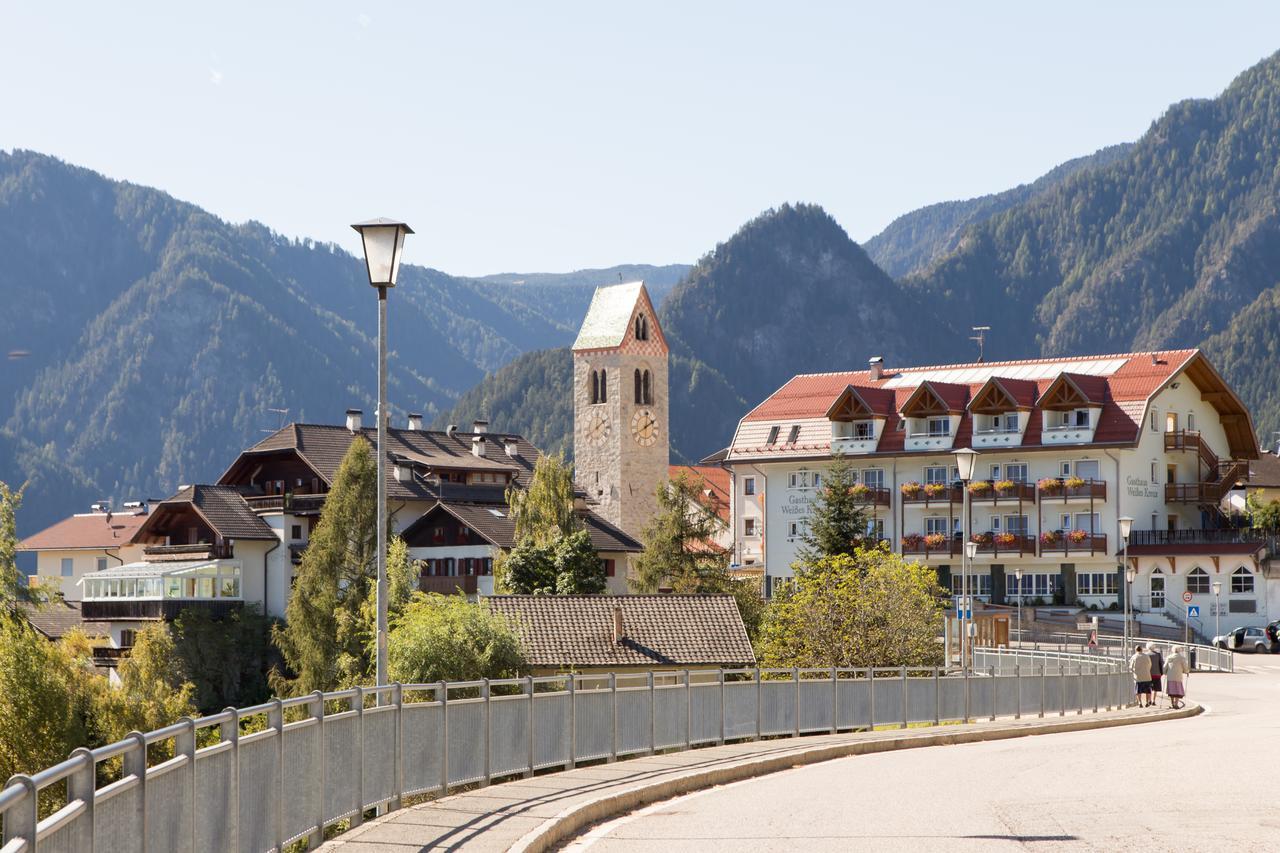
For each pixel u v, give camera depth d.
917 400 101.88
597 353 124.56
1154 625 95.06
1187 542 95.50
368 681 74.31
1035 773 24.09
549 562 84.44
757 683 32.09
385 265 23.20
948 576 100.75
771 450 108.25
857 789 22.31
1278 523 98.25
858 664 54.66
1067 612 96.00
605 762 26.02
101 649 91.44
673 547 89.25
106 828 10.25
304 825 15.50
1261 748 27.45
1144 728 39.38
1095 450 97.19
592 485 124.69
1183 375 102.50
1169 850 15.21
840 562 57.62
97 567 123.88
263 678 91.31
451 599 57.31
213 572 92.25
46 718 53.00
